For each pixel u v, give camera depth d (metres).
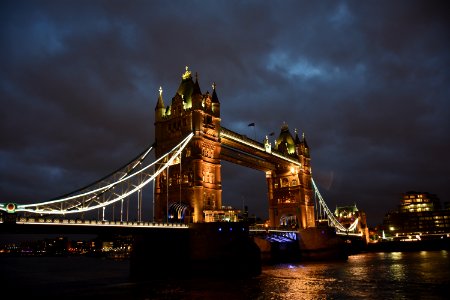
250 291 55.94
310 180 140.38
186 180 86.25
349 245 170.12
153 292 55.78
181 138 88.12
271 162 127.25
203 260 73.50
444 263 97.56
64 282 75.88
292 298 50.69
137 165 84.94
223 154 102.12
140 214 70.75
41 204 55.81
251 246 77.38
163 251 78.44
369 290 56.75
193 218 82.25
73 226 58.25
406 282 64.38
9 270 123.44
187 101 91.88
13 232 54.31
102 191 66.62
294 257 121.19
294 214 131.62
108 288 61.72
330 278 71.00
